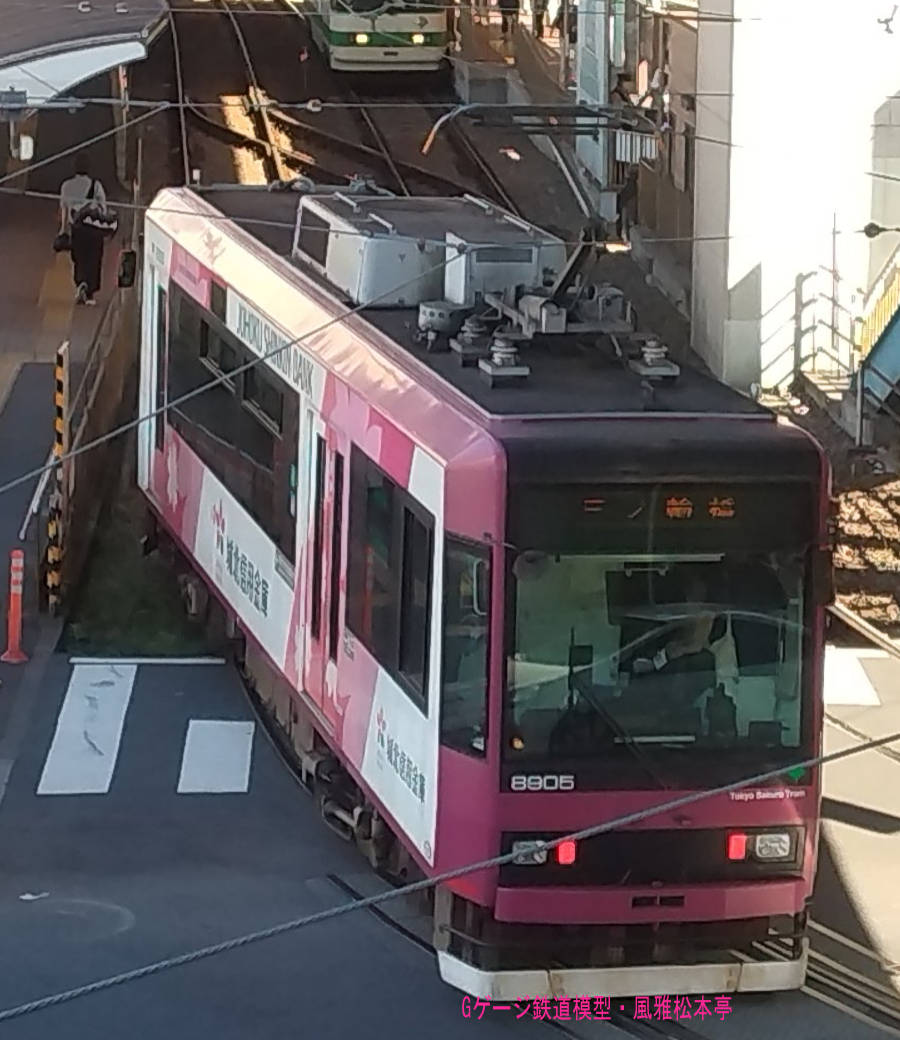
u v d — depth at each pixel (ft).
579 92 179.22
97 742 82.23
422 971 61.72
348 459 68.18
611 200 165.99
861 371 118.32
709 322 136.26
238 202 97.30
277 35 230.48
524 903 57.26
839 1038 57.62
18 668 90.07
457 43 212.23
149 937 63.82
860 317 128.88
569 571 57.26
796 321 132.57
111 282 150.10
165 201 100.99
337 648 69.36
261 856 71.56
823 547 58.75
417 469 60.95
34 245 161.68
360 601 66.64
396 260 74.38
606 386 63.57
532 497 56.75
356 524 67.21
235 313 85.15
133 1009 58.59
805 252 132.26
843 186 131.95
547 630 57.26
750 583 58.34
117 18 133.39
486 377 63.26
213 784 78.48
